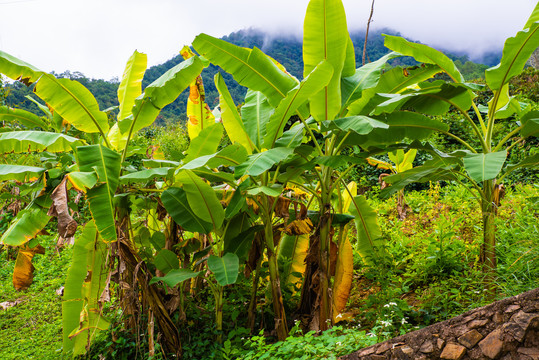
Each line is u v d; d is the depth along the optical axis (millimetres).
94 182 3506
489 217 4383
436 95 4473
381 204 8406
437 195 8266
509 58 3967
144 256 4602
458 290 4000
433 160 4785
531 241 4355
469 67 27078
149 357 3885
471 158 3740
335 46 3949
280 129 4051
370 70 4523
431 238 5082
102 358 4184
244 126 4543
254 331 4562
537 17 4176
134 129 4410
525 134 4113
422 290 4746
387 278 4559
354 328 3947
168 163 4727
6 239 3941
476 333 2469
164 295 4270
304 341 3230
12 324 5781
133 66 4930
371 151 4383
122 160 4473
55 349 4715
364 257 5438
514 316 2387
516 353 2248
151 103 4258
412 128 4395
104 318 4215
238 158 3979
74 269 4234
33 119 4938
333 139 4305
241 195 4062
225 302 4926
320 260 4195
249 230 4277
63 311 4277
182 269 4004
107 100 39844
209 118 5406
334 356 2840
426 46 4375
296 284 5297
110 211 3572
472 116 10836
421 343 2652
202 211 4133
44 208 4145
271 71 3998
